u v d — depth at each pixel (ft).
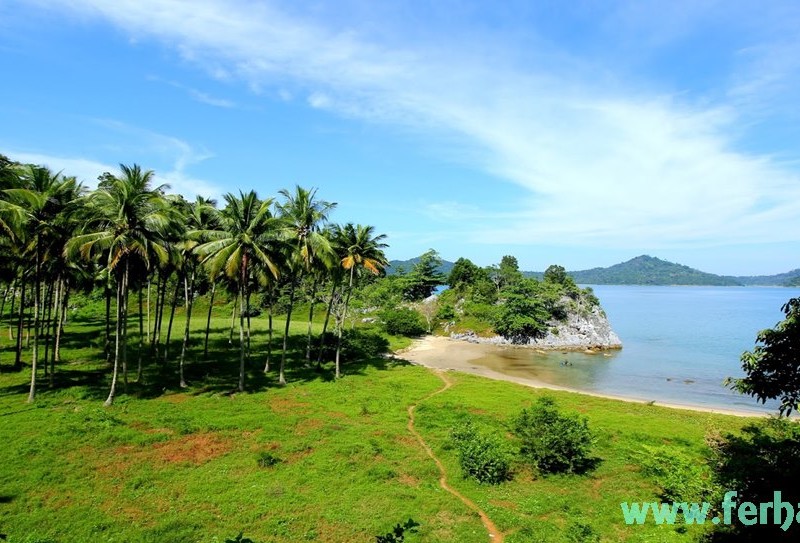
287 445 87.61
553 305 299.17
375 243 156.76
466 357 239.50
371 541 56.80
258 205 123.85
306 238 130.21
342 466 79.10
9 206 89.51
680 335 336.90
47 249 107.55
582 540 56.85
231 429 95.40
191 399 115.14
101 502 64.23
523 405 125.59
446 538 57.52
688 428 110.01
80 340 173.78
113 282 169.17
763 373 52.65
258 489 69.41
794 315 48.67
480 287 353.31
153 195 104.01
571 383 184.24
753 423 115.75
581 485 76.54
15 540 54.19
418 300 377.30
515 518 63.36
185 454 82.12
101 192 104.47
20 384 118.83
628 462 86.38
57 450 79.87
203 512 62.44
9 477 69.31
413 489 72.18
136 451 82.28
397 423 106.32
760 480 60.44
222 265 114.21
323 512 63.16
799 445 68.18
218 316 258.57
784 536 48.83
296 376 148.36
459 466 82.17
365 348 204.95
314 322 265.34
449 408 120.06
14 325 197.16
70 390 113.60
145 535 56.18
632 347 282.56
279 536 57.26
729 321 433.48
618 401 142.61
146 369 141.28
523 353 256.52
